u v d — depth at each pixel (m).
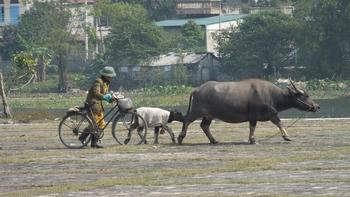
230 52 121.06
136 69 124.19
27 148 31.77
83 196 20.27
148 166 25.70
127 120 38.44
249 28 120.19
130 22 125.44
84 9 133.38
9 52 134.38
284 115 59.84
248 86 31.09
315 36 112.50
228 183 21.67
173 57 126.19
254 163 25.34
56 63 135.00
